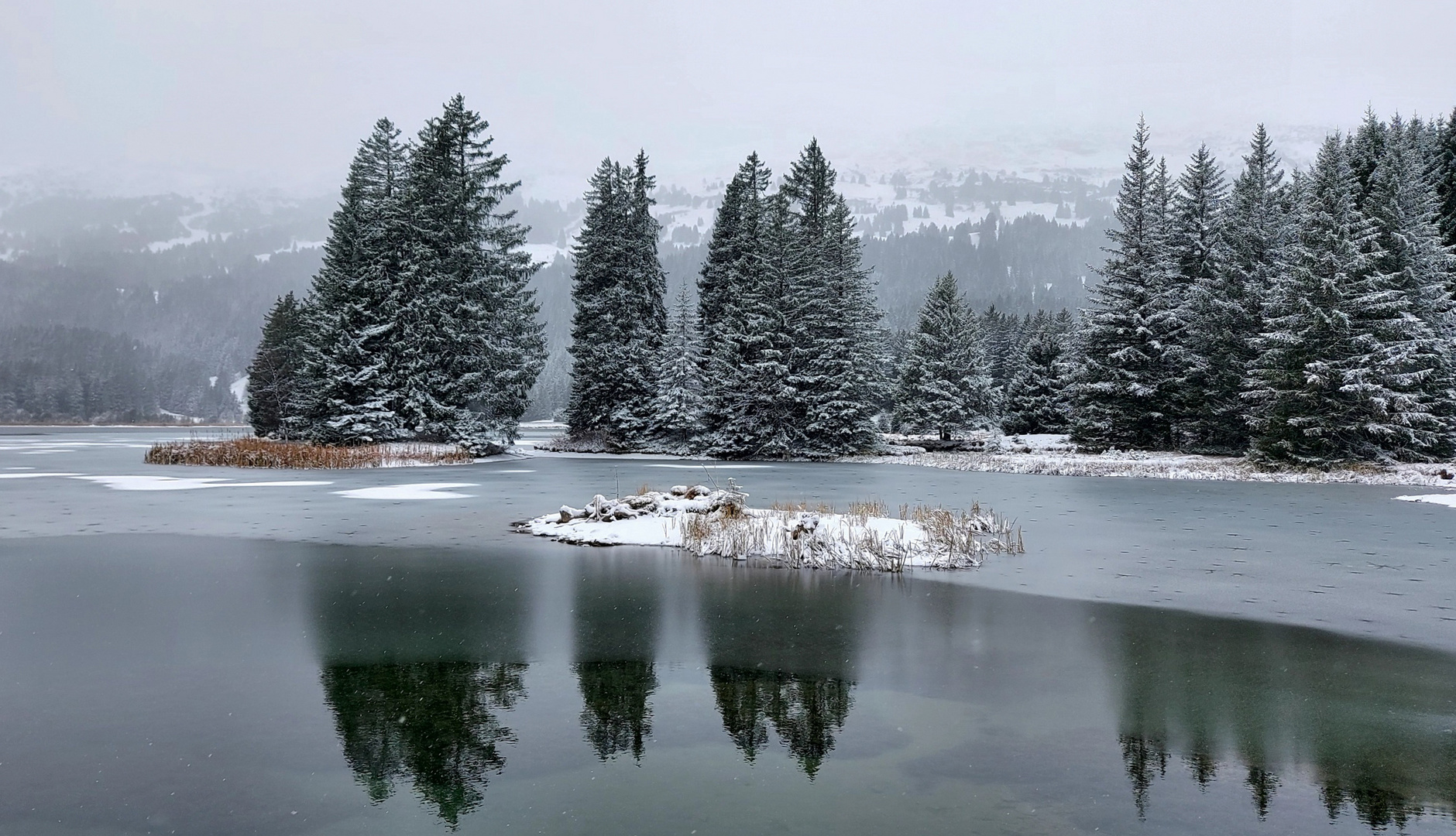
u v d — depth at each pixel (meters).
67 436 74.81
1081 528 16.86
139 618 8.95
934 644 8.12
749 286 48.59
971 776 5.06
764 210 50.62
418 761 5.27
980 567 12.37
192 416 186.50
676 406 50.25
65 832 4.31
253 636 8.27
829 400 46.00
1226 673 7.19
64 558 12.71
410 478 29.30
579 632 8.50
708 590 10.68
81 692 6.56
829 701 6.48
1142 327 42.31
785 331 46.62
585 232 52.88
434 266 43.00
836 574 11.73
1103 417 44.09
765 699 6.52
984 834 4.30
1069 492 24.89
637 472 33.22
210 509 19.11
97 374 174.25
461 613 9.31
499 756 5.36
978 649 7.94
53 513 18.20
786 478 30.59
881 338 54.25
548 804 4.65
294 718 6.01
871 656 7.71
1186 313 41.81
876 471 34.69
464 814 4.53
